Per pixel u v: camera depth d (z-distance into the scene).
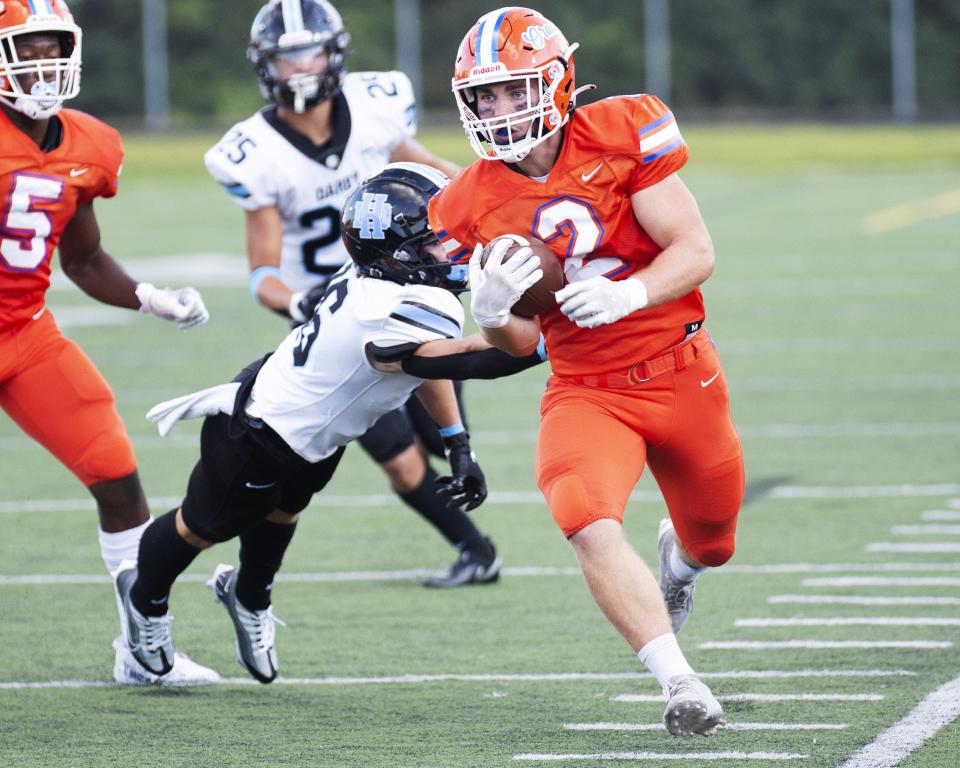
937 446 27.53
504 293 12.52
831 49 158.62
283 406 14.34
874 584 19.36
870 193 80.56
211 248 62.44
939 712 14.46
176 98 147.25
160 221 74.44
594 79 154.88
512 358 13.27
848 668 16.02
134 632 15.81
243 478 14.67
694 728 12.34
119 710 15.36
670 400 13.91
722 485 14.35
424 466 19.92
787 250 58.66
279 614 18.97
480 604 19.25
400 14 143.38
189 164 108.50
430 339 13.55
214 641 18.00
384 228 13.80
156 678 16.30
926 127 135.75
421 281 14.01
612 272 13.68
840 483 25.05
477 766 13.38
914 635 17.14
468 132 13.41
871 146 112.56
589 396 13.92
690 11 156.75
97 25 145.62
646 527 22.84
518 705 15.23
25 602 19.56
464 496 14.91
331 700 15.56
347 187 20.45
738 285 49.78
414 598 19.61
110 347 40.34
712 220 70.06
